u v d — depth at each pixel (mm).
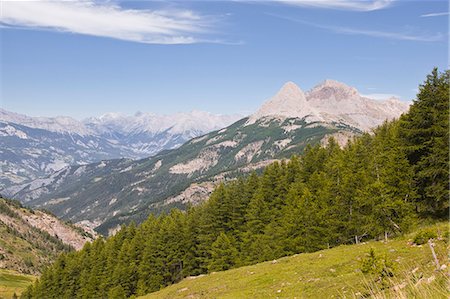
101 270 98562
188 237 87938
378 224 45344
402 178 50500
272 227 72812
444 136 46719
